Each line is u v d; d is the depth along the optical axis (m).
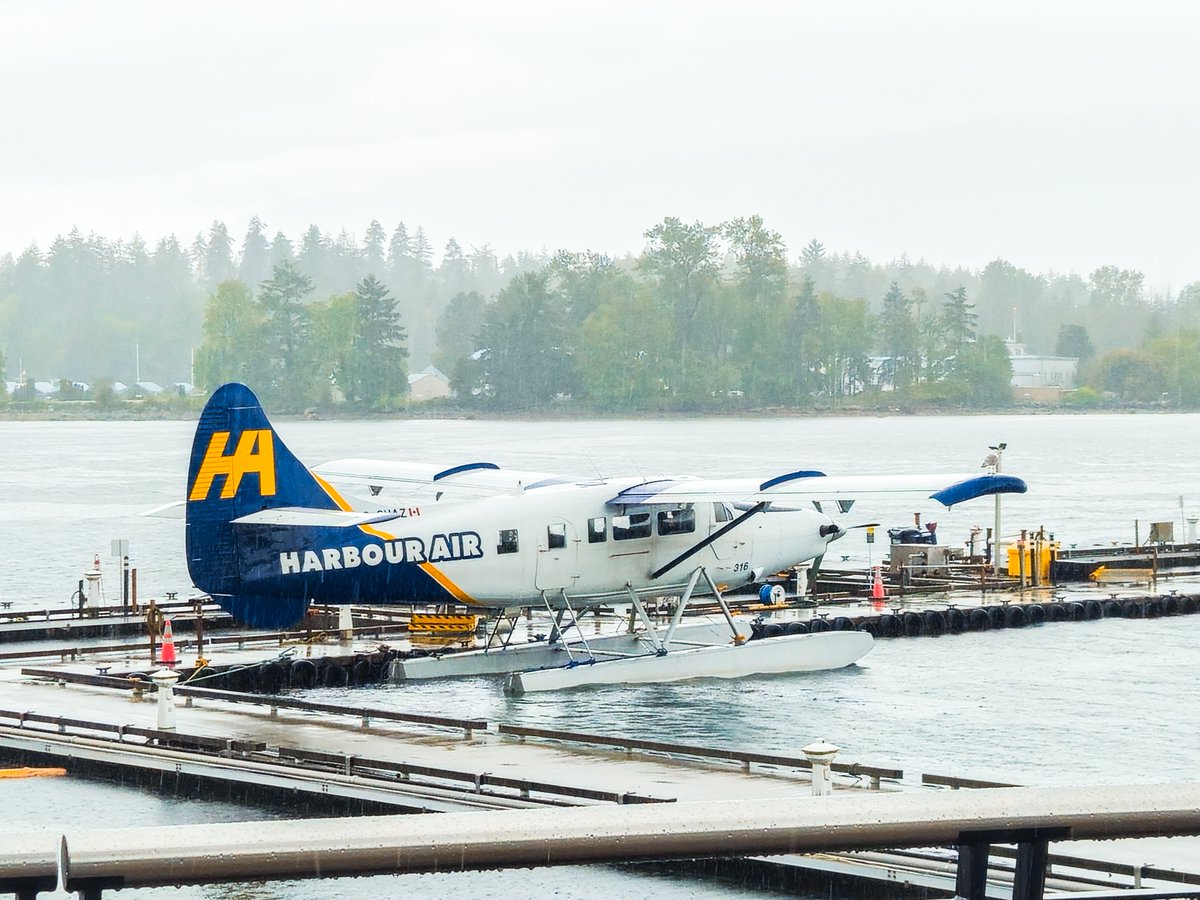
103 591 182.75
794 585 156.62
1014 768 83.75
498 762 76.38
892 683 111.25
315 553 98.94
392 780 72.94
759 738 91.88
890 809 16.33
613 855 15.77
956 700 104.50
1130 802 16.61
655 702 103.56
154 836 15.20
